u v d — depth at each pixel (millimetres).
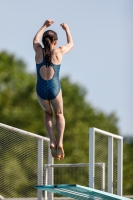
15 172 31938
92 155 29609
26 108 102375
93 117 110500
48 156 32219
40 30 26266
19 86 105375
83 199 30031
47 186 26859
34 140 32250
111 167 31203
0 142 31797
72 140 102062
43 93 25672
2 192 31766
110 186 31141
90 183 29516
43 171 32656
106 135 31344
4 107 101750
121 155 32562
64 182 36750
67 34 26500
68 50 26125
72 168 37000
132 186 81250
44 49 25703
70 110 107875
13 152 31859
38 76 25766
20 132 31219
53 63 25641
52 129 26000
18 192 31984
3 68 109438
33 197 32094
